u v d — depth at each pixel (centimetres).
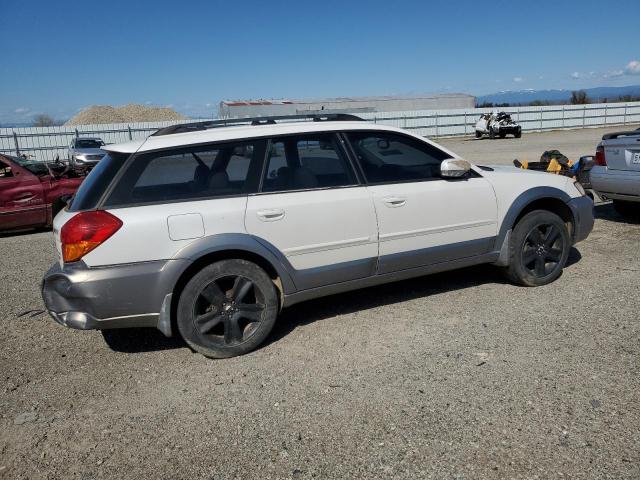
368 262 407
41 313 477
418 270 432
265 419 291
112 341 407
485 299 451
